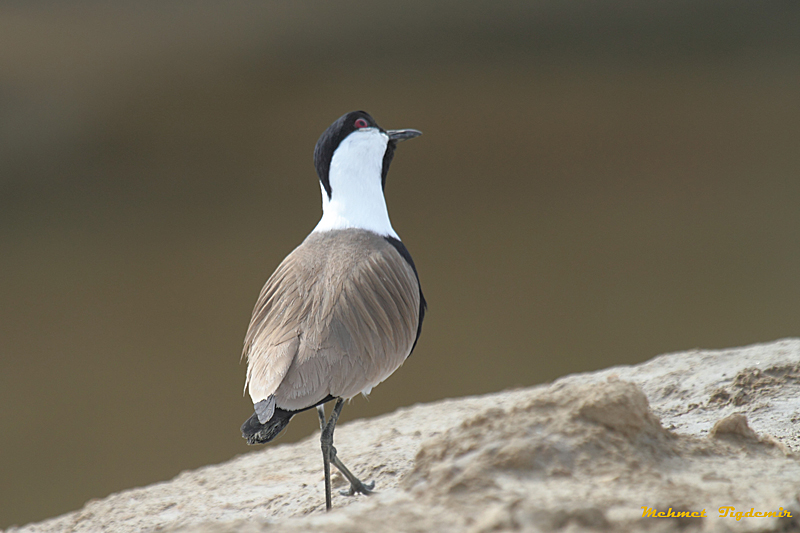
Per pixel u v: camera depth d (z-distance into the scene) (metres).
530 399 7.93
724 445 8.11
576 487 6.77
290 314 10.36
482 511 6.43
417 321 11.43
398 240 12.16
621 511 6.25
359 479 12.10
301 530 6.44
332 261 10.93
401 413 16.41
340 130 12.04
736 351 15.12
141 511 12.96
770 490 6.84
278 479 13.55
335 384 9.88
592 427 7.52
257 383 9.83
